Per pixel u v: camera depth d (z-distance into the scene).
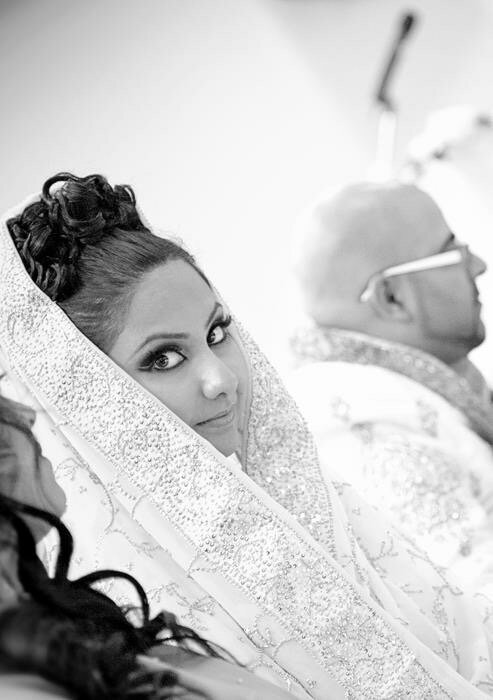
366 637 1.09
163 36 3.01
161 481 1.09
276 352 2.83
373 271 1.91
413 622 1.22
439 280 1.92
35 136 2.90
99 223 1.12
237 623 1.10
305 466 1.22
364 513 1.30
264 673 1.09
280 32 3.08
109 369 1.08
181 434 1.08
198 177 2.96
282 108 3.05
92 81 2.95
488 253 2.92
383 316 1.93
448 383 1.90
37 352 1.09
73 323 1.09
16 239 1.12
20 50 2.95
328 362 1.92
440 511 1.69
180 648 0.98
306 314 1.98
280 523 1.09
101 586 1.09
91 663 0.69
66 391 1.09
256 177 2.99
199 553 1.09
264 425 1.22
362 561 1.20
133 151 2.94
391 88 3.10
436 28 3.12
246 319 2.88
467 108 2.44
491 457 1.85
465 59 3.11
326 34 3.10
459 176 2.93
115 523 1.10
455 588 1.30
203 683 0.90
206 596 1.11
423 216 1.92
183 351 1.12
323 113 3.06
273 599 1.08
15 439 0.94
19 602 0.72
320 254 1.92
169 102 2.98
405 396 1.83
